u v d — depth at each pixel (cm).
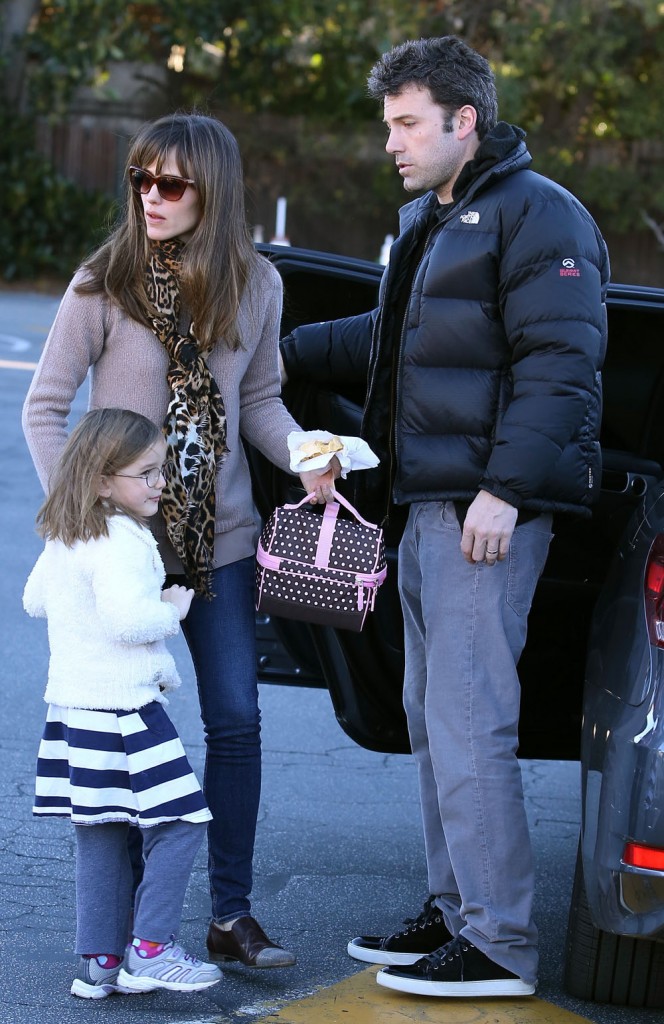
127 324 441
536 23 3083
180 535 441
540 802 662
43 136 3444
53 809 430
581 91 3356
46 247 3206
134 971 422
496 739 436
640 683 393
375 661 505
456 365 439
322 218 3666
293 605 450
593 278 426
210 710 457
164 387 446
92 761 414
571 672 511
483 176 432
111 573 408
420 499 445
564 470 436
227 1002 432
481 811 434
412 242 461
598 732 402
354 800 644
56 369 441
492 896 435
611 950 429
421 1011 429
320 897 528
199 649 460
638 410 552
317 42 3459
